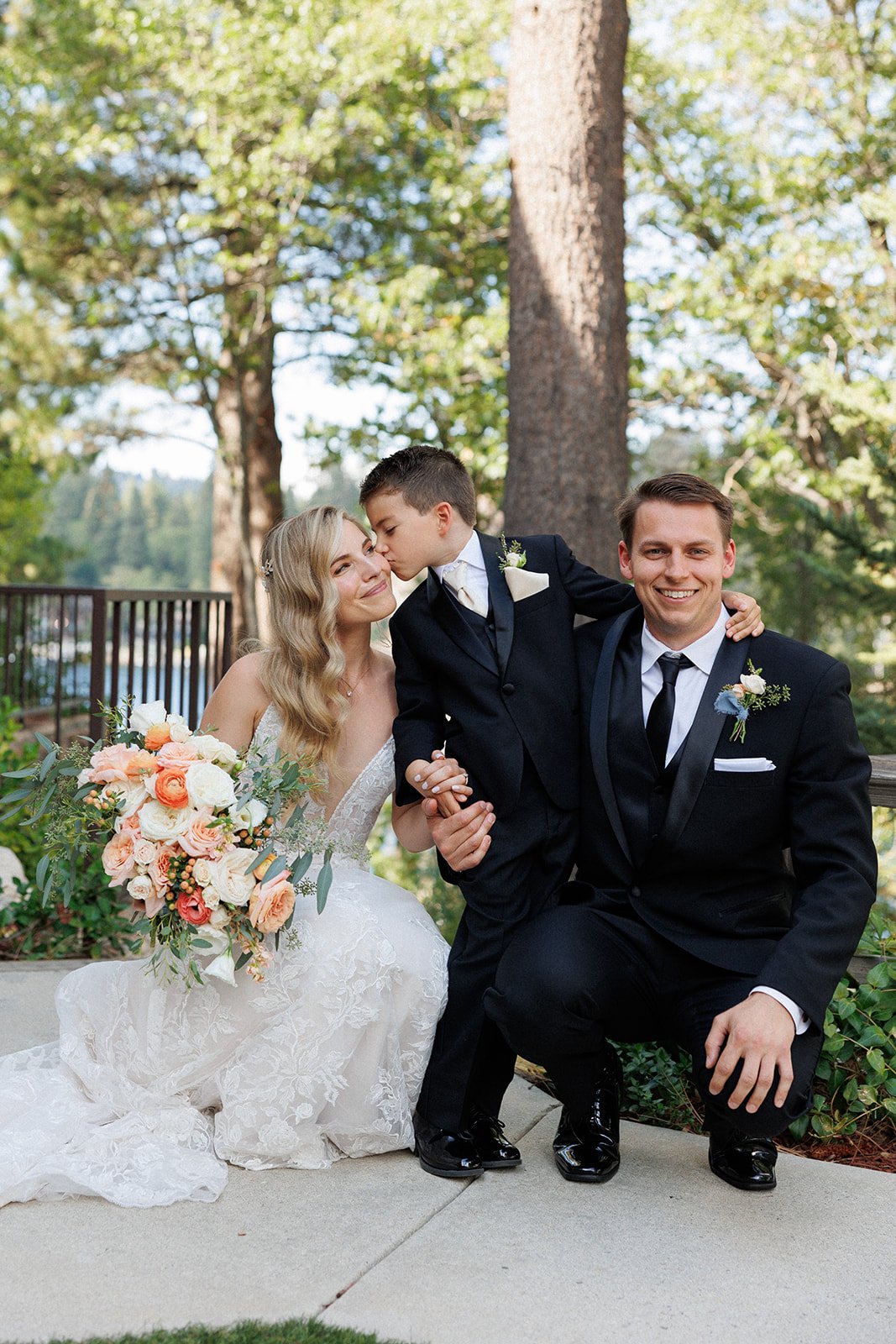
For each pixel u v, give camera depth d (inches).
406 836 112.0
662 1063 115.6
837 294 509.7
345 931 98.7
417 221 532.1
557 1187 96.7
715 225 557.3
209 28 464.8
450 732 107.0
